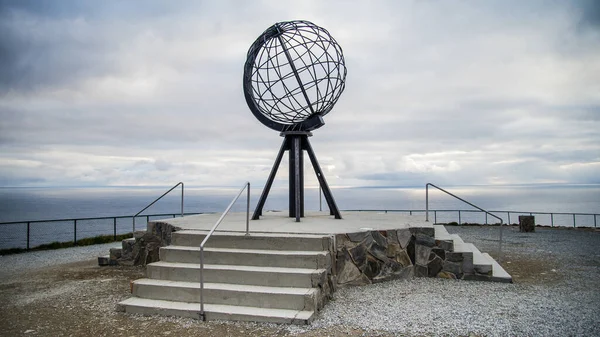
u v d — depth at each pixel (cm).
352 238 695
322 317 536
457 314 542
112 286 741
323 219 971
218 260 640
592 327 491
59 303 628
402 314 544
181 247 678
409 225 813
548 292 661
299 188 965
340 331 486
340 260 680
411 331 483
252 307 551
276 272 581
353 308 573
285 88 928
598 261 991
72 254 1184
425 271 759
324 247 634
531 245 1323
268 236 653
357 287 687
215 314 534
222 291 566
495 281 732
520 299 616
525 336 465
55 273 879
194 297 577
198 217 1028
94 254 1178
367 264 707
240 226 788
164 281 618
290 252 628
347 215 1105
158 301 584
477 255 838
